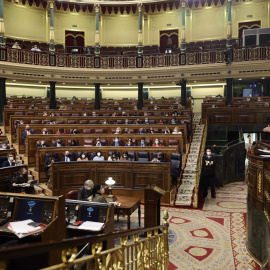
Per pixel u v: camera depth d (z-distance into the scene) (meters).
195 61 18.66
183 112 16.06
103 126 13.23
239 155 12.92
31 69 18.23
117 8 22.75
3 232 3.87
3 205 4.39
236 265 5.21
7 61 17.41
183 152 12.43
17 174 7.15
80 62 19.59
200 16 21.97
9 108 15.66
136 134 11.84
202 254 5.64
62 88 22.06
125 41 23.19
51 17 19.92
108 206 4.98
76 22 22.73
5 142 11.27
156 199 6.13
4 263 1.69
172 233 6.66
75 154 10.48
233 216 7.86
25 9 21.31
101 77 19.73
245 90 20.27
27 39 21.47
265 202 5.06
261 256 5.25
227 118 15.54
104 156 10.53
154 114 16.22
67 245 1.92
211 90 21.44
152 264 3.70
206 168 9.69
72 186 8.97
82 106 18.86
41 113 15.41
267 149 6.91
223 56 18.12
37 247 1.68
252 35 19.64
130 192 8.96
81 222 4.83
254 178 5.47
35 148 11.31
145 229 3.29
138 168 8.92
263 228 5.12
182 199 9.06
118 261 2.76
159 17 22.75
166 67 19.08
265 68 17.34
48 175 9.84
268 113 14.95
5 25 20.64
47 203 4.26
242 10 21.08
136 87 22.47
